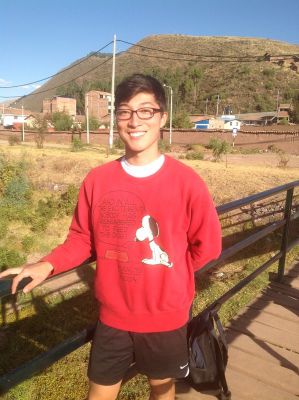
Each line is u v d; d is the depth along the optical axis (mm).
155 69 153375
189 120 70250
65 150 36219
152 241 1555
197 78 135625
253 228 12320
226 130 45094
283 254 4594
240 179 18328
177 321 1620
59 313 7777
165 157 1624
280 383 2889
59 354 1687
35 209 19203
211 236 1590
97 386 1734
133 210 1560
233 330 3604
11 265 11562
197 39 199125
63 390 4883
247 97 122062
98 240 1626
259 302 4215
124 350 1675
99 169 1667
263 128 52875
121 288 1600
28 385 4789
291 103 96312
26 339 7023
